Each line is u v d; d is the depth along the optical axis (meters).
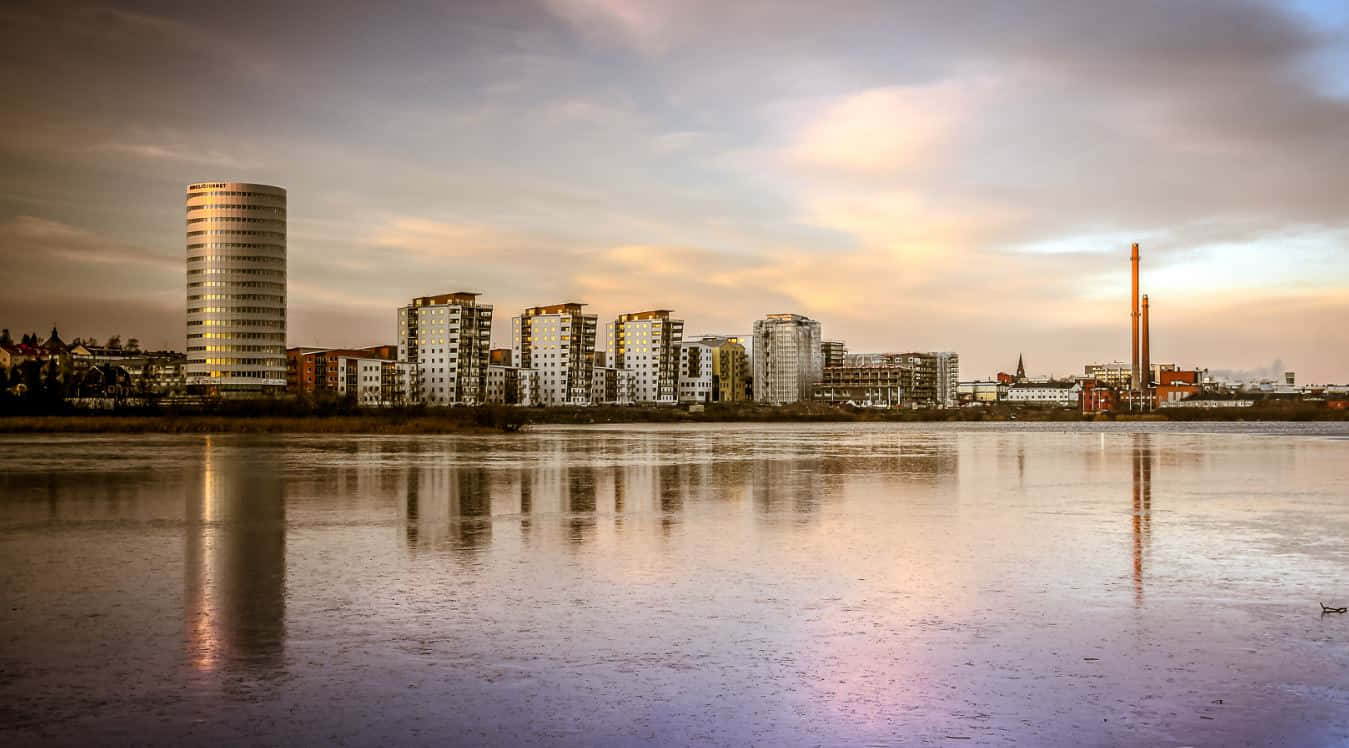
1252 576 27.53
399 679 17.81
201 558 30.23
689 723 15.68
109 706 16.39
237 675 18.05
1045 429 194.50
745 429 181.00
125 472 63.38
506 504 45.16
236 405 178.75
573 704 16.55
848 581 26.69
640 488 53.31
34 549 32.00
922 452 93.38
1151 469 70.50
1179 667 18.66
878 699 16.83
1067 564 29.45
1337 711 16.30
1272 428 199.38
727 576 27.34
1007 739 15.06
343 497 48.03
